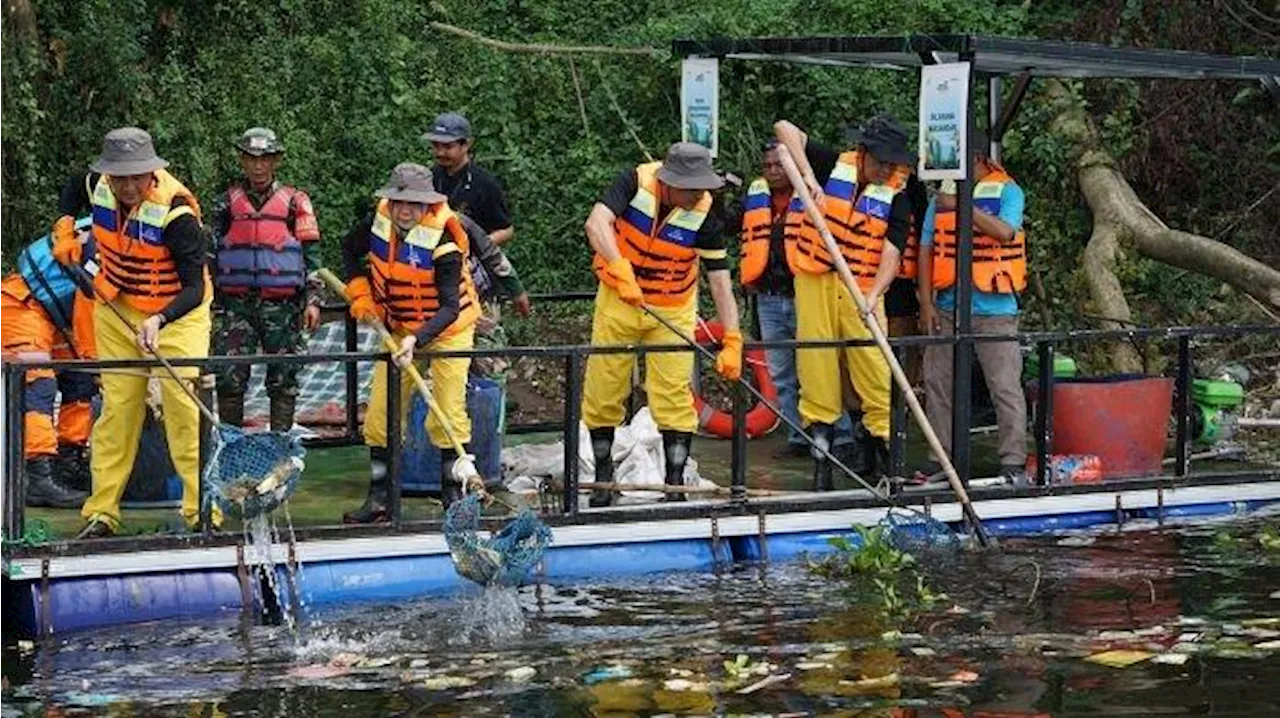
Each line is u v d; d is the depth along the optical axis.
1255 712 7.05
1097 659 7.79
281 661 7.79
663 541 9.42
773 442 12.28
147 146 8.73
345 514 9.42
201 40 18.39
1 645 8.08
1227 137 18.31
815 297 10.44
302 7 18.72
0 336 9.80
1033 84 17.41
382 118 18.17
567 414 9.23
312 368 12.45
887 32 18.12
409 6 19.17
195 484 8.90
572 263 17.78
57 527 9.23
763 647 8.00
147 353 8.70
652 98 18.61
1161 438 10.86
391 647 8.00
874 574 9.31
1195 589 9.00
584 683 7.46
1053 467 10.55
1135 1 17.88
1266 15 18.30
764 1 18.39
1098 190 16.34
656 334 9.75
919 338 9.98
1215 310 16.64
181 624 8.33
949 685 7.41
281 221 10.66
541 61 18.70
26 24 15.98
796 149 10.78
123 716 7.06
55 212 15.95
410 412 10.13
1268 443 12.59
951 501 10.05
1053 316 16.39
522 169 17.91
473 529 8.49
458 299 9.12
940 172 10.02
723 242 9.73
